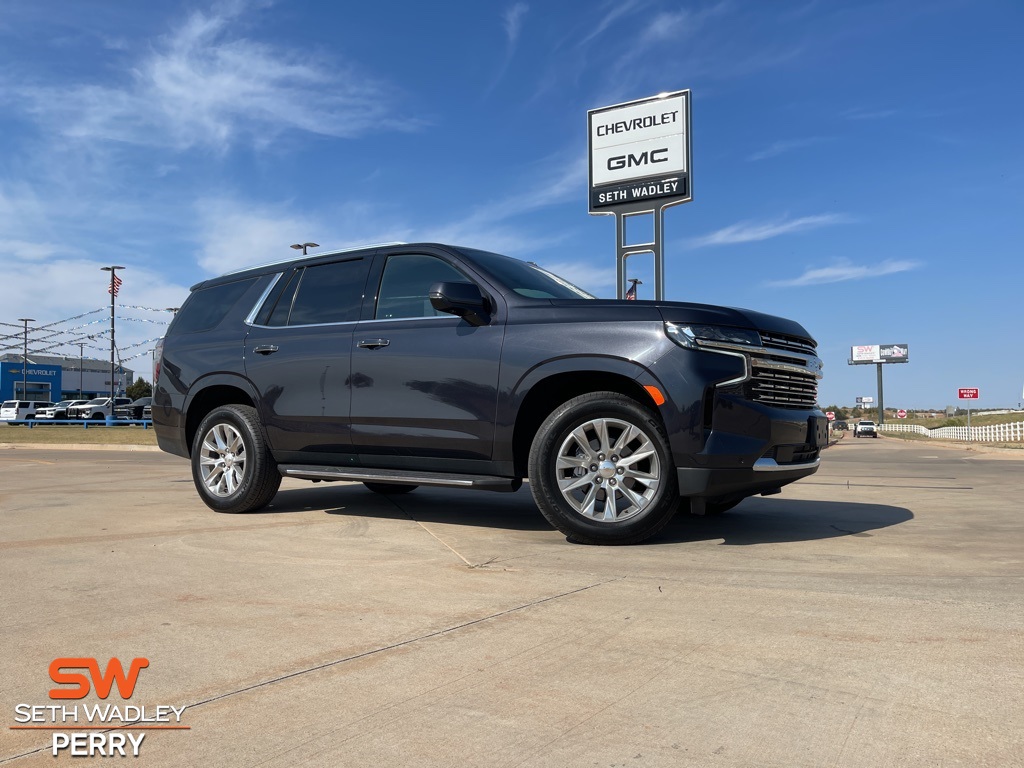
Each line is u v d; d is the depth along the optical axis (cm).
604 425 428
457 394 468
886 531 476
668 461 417
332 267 559
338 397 516
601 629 256
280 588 315
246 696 202
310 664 225
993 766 161
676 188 1548
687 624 261
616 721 184
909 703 193
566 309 450
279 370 546
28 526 492
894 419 14388
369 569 352
